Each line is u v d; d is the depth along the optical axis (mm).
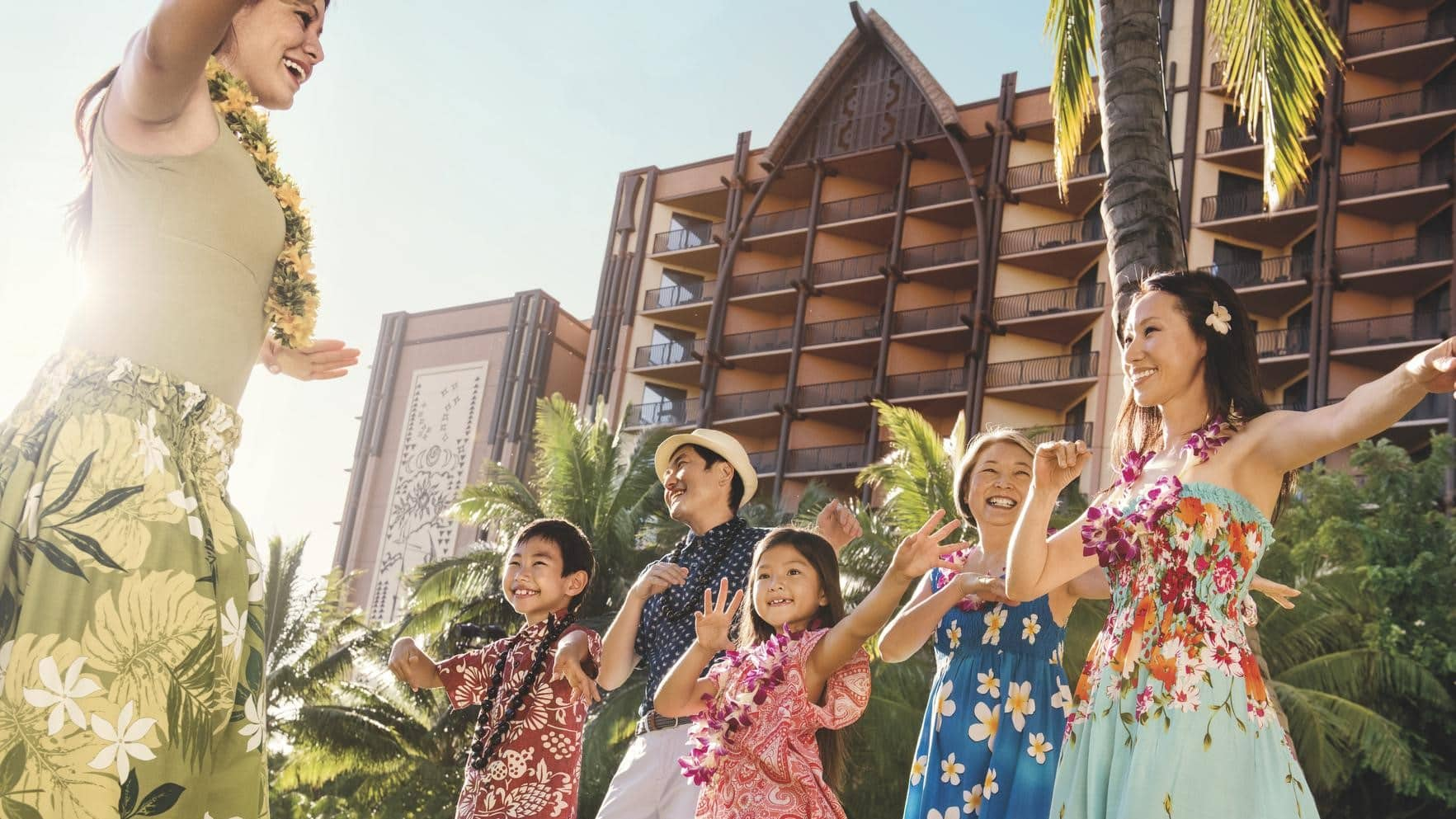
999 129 44000
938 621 4527
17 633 2205
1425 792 24562
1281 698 21328
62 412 2416
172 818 2248
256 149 2879
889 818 18891
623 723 22203
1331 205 37219
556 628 5227
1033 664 4516
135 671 2262
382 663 30188
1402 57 37875
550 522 5539
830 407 44156
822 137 48281
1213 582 3152
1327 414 3084
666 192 50656
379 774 28969
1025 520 3383
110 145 2590
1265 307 38406
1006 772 4387
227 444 2654
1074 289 41625
